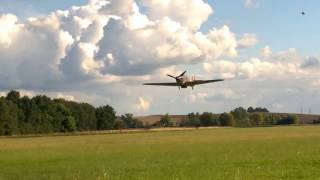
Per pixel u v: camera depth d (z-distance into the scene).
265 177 26.70
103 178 29.48
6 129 181.62
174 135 130.50
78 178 30.12
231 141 81.06
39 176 32.38
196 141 85.88
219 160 40.38
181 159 43.69
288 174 27.62
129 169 35.06
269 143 68.88
